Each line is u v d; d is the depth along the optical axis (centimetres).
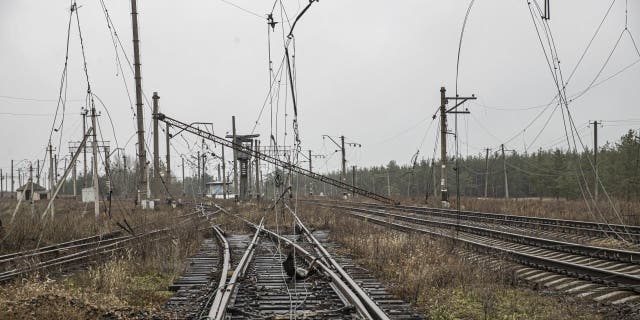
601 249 1488
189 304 938
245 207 4353
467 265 1227
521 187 10962
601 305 930
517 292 1049
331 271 1136
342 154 7300
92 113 2647
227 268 1253
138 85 3519
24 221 1967
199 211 4012
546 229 2383
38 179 2478
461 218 3100
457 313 891
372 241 1672
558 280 1157
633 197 4500
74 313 829
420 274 1109
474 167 12081
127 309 899
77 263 1383
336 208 4078
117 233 2189
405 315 847
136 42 3475
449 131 4259
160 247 1495
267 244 1925
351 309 859
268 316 829
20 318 790
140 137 3569
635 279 1024
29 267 1165
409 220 2953
